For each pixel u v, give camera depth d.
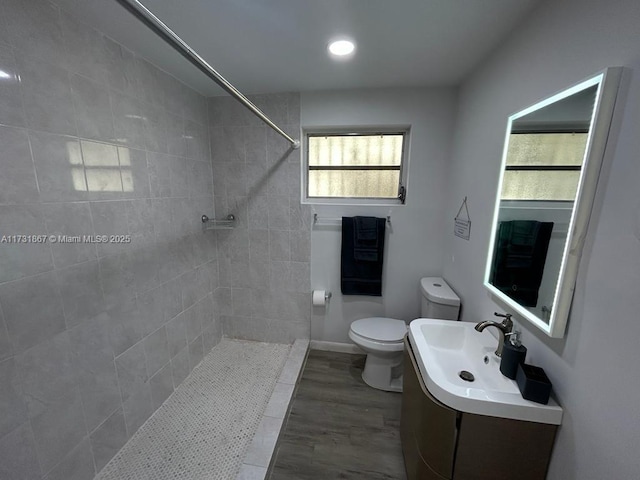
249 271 2.38
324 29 1.25
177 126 1.80
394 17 1.16
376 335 1.90
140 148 1.50
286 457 1.45
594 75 0.75
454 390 0.96
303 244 2.27
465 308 1.67
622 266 0.69
